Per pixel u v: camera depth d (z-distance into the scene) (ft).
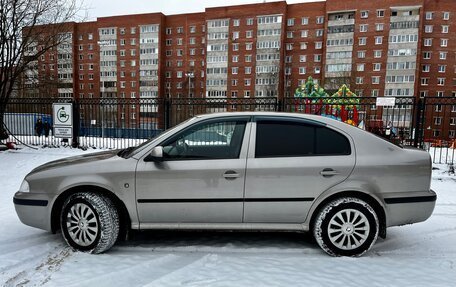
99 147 43.88
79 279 9.21
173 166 10.68
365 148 10.82
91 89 201.46
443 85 147.43
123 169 10.76
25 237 12.62
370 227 10.57
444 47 145.89
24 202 11.21
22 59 44.32
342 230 10.66
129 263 10.31
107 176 10.76
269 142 10.91
